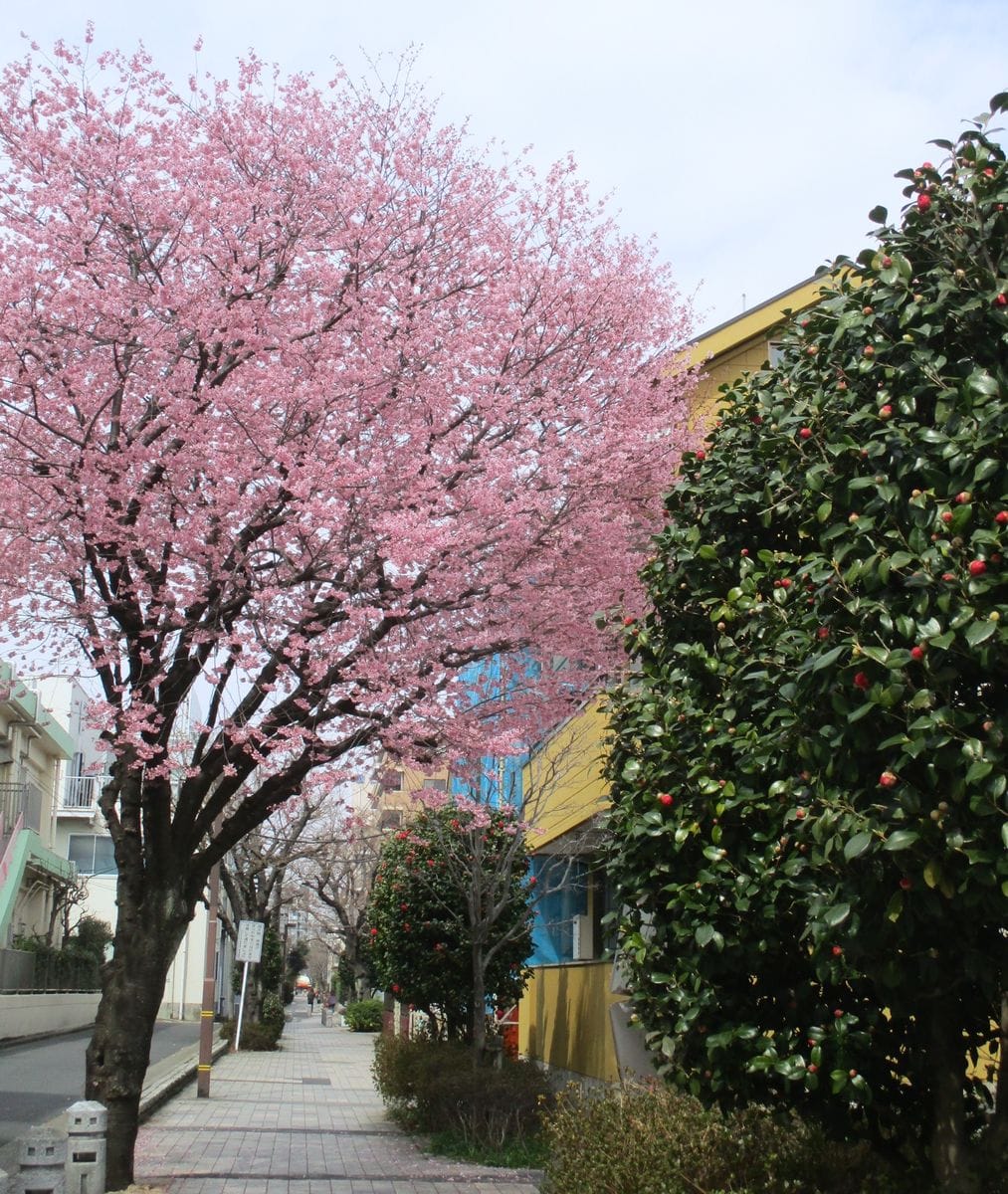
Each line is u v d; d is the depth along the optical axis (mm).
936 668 4305
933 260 5211
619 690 6520
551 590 10422
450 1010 15797
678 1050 5789
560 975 17781
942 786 4305
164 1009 47125
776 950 5387
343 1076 23781
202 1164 11891
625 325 11273
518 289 10859
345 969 54625
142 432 9984
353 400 10164
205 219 9883
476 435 10727
